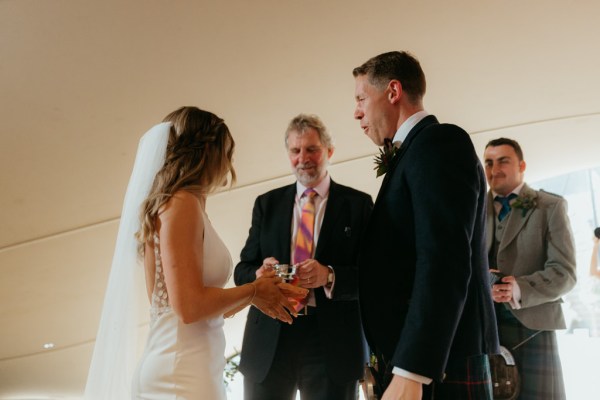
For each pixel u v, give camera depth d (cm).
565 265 344
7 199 480
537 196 366
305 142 323
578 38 452
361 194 330
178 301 213
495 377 302
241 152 504
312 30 419
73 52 390
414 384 186
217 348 234
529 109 532
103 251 552
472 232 204
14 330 644
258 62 433
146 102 437
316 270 285
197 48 410
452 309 188
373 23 423
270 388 298
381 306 214
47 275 566
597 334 752
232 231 579
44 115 425
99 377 239
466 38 448
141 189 238
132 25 383
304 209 323
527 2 418
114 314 241
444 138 206
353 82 466
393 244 216
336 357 294
